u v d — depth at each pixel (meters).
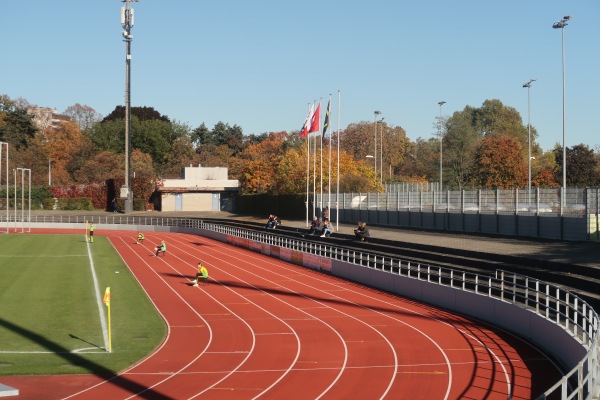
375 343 26.22
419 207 61.62
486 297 30.33
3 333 28.27
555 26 49.44
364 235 54.56
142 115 179.62
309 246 55.47
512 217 48.75
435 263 41.12
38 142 142.38
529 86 66.19
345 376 21.52
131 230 92.31
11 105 152.62
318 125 64.25
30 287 40.88
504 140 96.06
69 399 19.19
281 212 89.25
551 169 95.06
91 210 120.25
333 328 29.20
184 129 174.25
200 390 20.08
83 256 59.22
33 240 74.44
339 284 42.69
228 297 37.94
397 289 38.69
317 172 85.19
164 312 33.38
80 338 27.47
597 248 38.88
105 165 131.00
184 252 63.81
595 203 41.62
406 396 19.23
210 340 27.11
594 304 26.66
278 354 24.64
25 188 120.31
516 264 35.97
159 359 24.03
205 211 113.94
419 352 24.64
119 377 21.59
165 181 116.06
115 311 33.56
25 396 19.48
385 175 120.75
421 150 127.69
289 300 36.72
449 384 20.41
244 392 19.83
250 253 62.81
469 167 101.50
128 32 105.19
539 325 25.38
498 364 22.73
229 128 189.75
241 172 115.75
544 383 20.36
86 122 188.00
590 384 14.22
